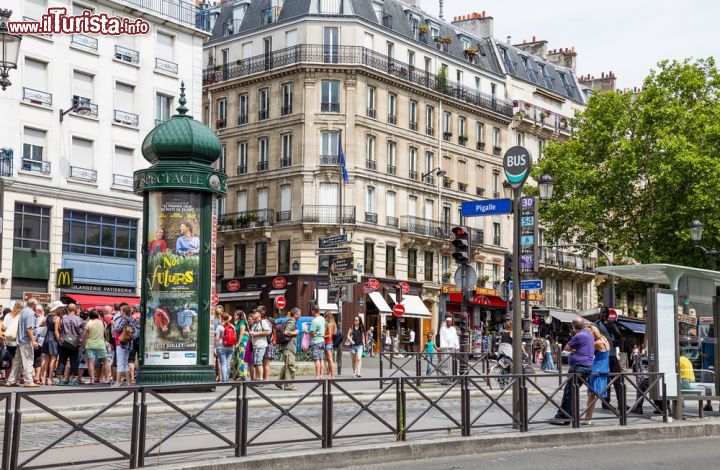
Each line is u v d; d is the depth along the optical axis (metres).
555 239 53.22
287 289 53.03
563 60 78.81
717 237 45.88
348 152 53.09
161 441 9.90
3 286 36.28
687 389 16.62
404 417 12.13
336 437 11.48
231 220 56.78
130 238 42.12
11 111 37.19
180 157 18.73
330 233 52.75
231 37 58.47
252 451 10.82
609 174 50.84
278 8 56.88
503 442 12.75
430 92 58.47
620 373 14.73
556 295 70.50
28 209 37.78
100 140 40.88
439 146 59.59
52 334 20.81
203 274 18.66
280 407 11.00
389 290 54.78
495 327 63.81
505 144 66.06
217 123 58.53
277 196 54.44
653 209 50.03
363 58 54.06
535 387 13.75
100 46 41.06
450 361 23.36
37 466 8.97
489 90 65.06
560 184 51.97
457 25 69.75
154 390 9.89
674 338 15.63
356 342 26.12
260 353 21.06
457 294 59.47
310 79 53.38
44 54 38.53
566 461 11.60
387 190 55.47
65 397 14.70
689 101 50.38
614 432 13.98
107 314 22.08
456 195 60.97
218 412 10.51
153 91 43.47
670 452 12.60
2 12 17.28
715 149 48.03
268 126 55.16
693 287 17.12
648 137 49.94
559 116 72.25
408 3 62.94
